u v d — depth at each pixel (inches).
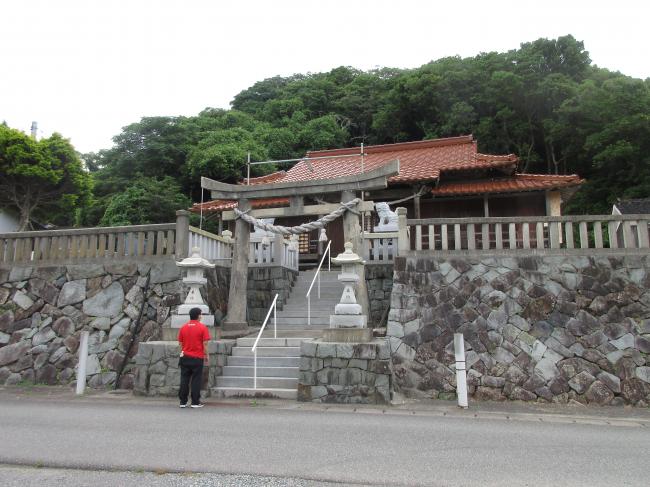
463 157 731.4
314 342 319.9
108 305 424.8
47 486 151.9
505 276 379.9
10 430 224.5
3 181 773.3
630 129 1037.2
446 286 388.2
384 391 306.0
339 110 1790.1
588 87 1149.1
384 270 485.1
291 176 829.2
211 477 158.6
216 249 492.4
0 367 424.5
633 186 1084.5
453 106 1358.3
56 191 829.2
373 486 150.7
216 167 1215.6
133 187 1184.8
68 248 452.1
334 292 524.1
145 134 1491.1
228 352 354.9
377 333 406.0
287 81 2267.5
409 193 661.3
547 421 271.0
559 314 362.0
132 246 438.9
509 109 1298.0
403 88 1466.5
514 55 1396.4
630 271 361.1
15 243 463.2
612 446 205.8
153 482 154.3
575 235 864.3
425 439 212.8
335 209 429.1
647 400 333.1
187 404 294.0
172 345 337.7
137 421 245.6
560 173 1285.7
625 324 350.9
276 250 518.3
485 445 203.6
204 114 1867.6
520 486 150.2
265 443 200.8
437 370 368.2
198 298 367.9
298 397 311.4
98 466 170.2
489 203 670.5
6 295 448.8
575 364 348.8
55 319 431.8
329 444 200.4
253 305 511.5
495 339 366.9
